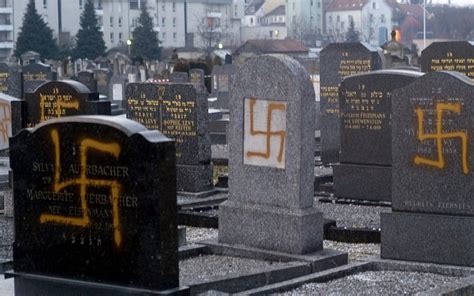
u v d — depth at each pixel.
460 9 137.62
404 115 13.30
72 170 10.22
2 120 19.80
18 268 10.73
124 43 112.31
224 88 42.97
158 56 91.50
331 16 139.00
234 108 14.13
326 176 20.61
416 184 13.30
